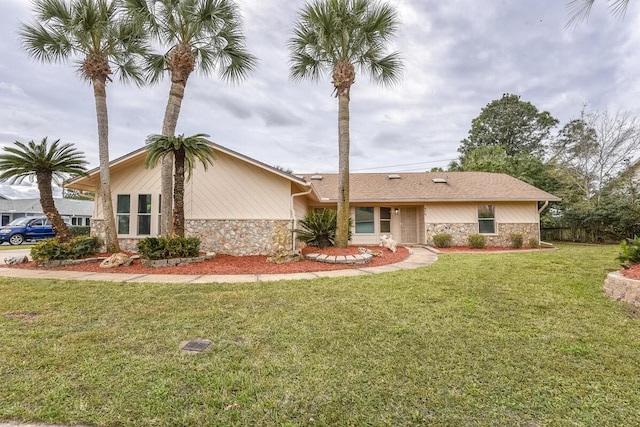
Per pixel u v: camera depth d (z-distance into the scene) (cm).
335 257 855
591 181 1848
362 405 217
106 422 198
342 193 1001
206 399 222
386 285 570
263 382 244
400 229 1586
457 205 1501
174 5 873
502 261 845
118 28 896
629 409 211
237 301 470
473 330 351
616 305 442
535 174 2052
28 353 291
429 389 235
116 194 1034
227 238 1016
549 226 1881
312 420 201
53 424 197
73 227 1927
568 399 223
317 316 400
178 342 320
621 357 285
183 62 898
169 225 916
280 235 1020
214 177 1029
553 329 354
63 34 877
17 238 1753
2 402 217
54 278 654
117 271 742
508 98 3291
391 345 312
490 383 243
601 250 1103
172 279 649
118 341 321
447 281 598
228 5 898
